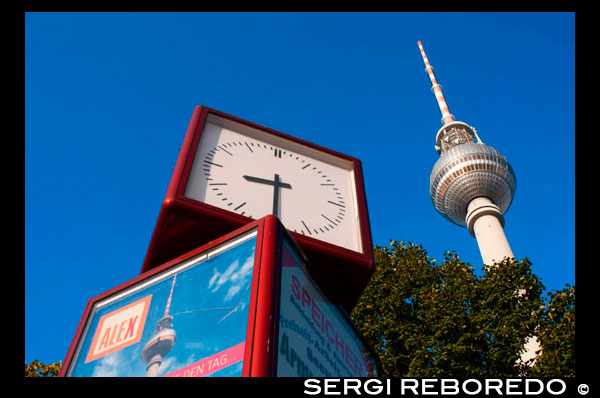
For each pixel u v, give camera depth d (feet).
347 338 15.35
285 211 17.40
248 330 10.81
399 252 101.71
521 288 90.02
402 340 79.61
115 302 14.23
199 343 11.48
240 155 18.88
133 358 12.16
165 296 13.38
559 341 70.59
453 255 101.14
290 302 12.30
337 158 21.03
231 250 13.35
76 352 13.10
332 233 17.60
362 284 17.11
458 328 77.92
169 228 15.71
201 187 16.78
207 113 19.80
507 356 76.43
